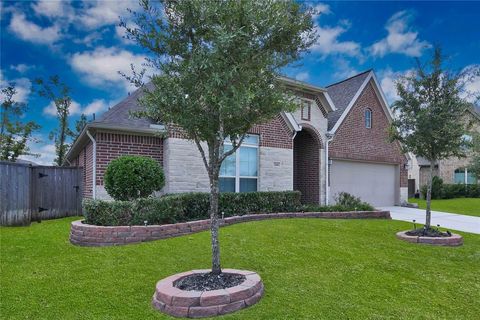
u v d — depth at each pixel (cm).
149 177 887
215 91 429
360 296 486
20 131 2094
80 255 644
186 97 446
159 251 665
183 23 455
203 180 1168
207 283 458
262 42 465
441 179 2598
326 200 1603
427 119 880
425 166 2916
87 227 720
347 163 1752
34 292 476
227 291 423
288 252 681
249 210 1085
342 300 468
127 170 868
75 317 405
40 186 1109
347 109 1728
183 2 440
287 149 1410
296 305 442
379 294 498
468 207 1928
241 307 425
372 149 1841
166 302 416
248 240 752
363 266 623
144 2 467
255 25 445
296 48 487
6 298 457
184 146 1140
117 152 1073
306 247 721
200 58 427
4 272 555
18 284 505
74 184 1191
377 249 750
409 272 606
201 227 848
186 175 1138
